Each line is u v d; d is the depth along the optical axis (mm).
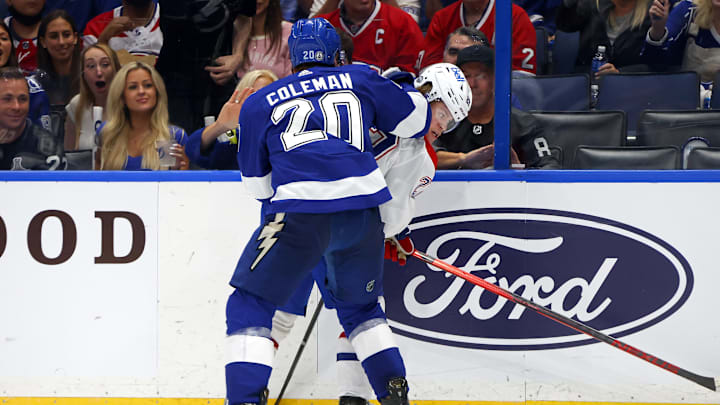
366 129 7285
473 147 10133
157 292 9250
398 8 10469
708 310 8766
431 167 8203
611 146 10078
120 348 9266
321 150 6957
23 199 9227
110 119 10695
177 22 10562
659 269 8820
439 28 10336
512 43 9859
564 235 8930
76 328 9273
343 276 7391
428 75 8461
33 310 9273
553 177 8906
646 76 11109
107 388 9273
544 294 8992
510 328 9055
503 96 9109
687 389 8812
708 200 8695
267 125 7207
